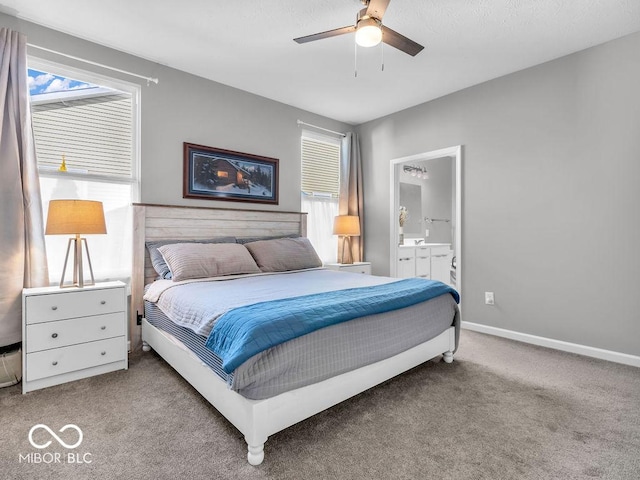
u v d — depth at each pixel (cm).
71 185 274
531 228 312
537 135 308
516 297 323
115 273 293
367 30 198
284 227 398
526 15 238
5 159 230
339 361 173
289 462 147
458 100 366
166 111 316
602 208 272
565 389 216
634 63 257
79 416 182
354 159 463
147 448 155
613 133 266
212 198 345
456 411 189
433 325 238
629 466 144
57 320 219
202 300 202
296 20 249
